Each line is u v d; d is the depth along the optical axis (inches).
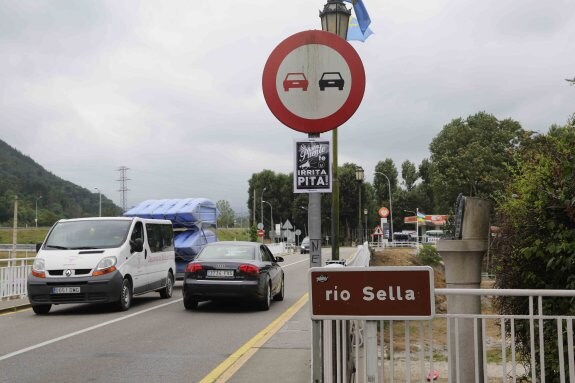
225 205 4675.2
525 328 198.8
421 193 3996.1
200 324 449.1
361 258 486.0
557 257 186.2
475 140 2571.4
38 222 5162.4
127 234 547.8
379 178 4067.4
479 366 173.8
